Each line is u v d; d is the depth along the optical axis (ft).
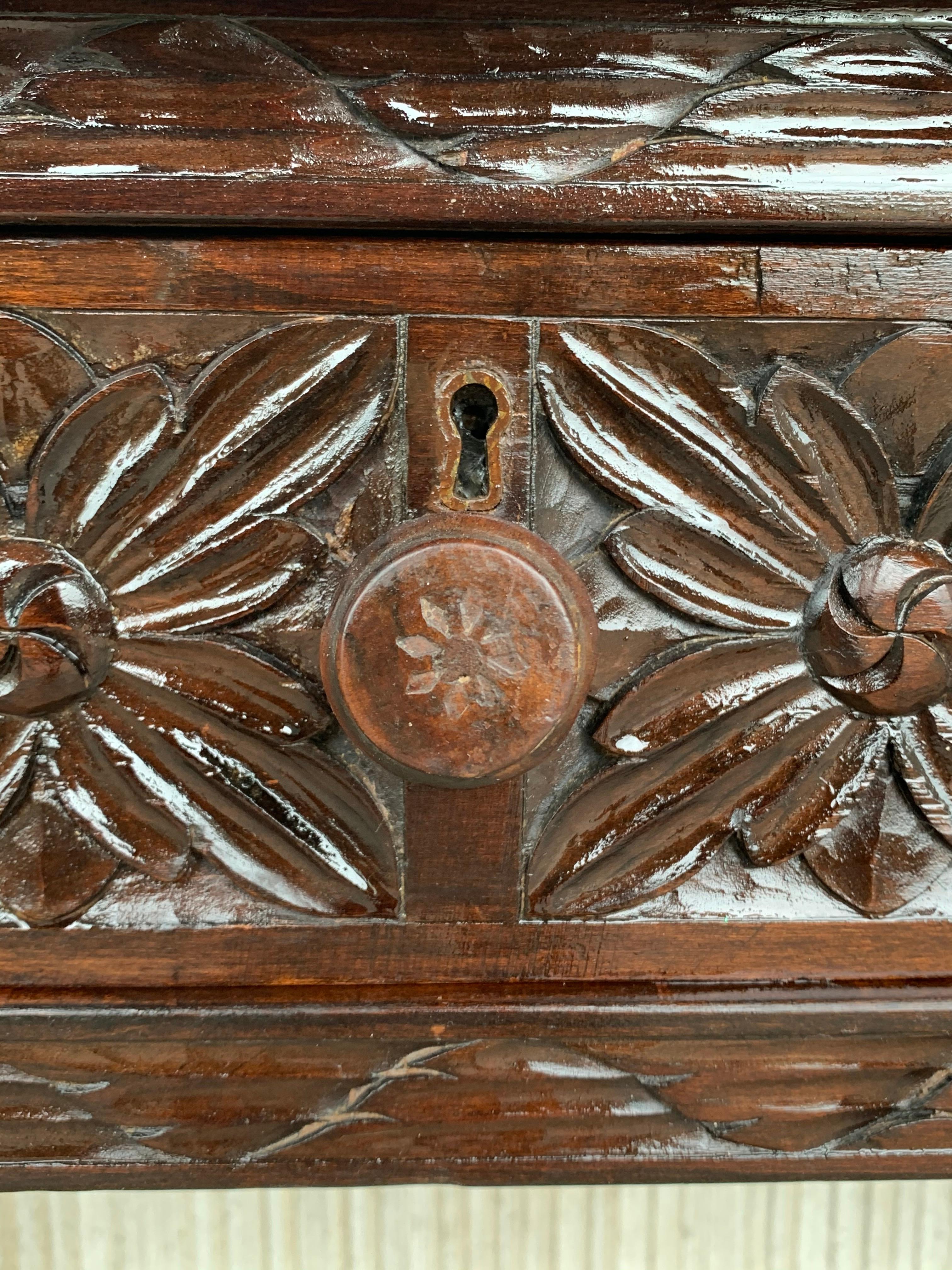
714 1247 1.81
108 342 1.54
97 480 1.55
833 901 1.60
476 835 1.58
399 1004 1.59
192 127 1.52
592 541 1.56
